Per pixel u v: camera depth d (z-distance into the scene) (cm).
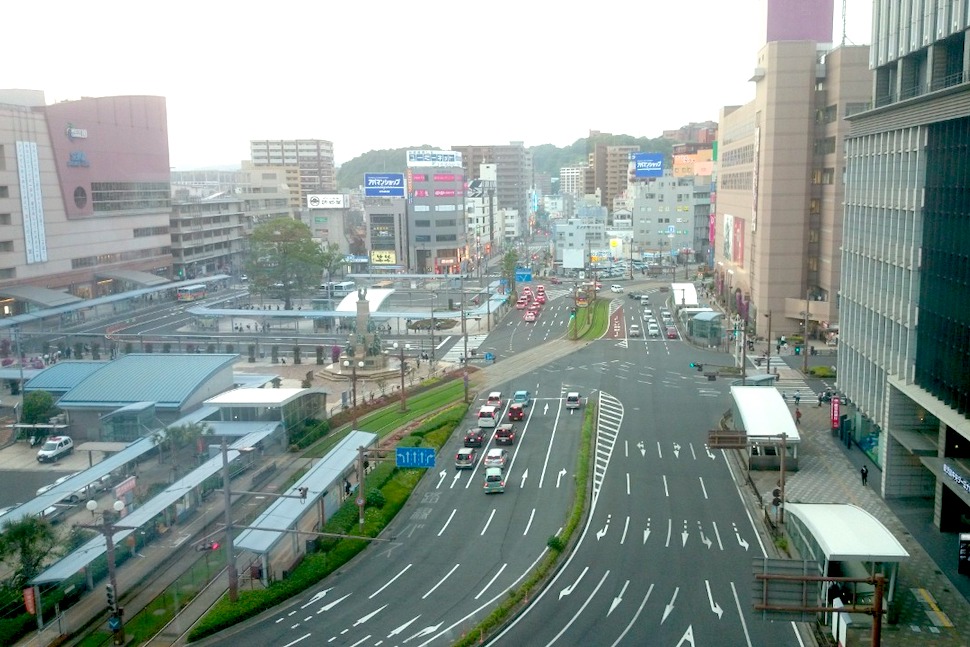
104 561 4928
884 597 4200
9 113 13575
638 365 10694
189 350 11894
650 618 4331
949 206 5091
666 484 6362
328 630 4294
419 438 7319
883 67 6475
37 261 14212
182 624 4388
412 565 5041
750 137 13388
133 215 17238
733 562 4984
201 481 5884
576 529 5500
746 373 10044
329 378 10288
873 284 6519
